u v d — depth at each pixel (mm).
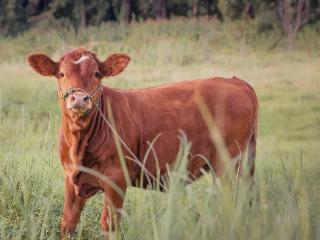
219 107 16672
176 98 16344
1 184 16203
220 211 9320
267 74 52219
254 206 9250
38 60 14664
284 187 9477
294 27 76000
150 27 78625
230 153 16953
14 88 42500
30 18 86562
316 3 77938
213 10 89438
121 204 14586
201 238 9164
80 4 86938
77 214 14758
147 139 15547
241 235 8602
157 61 60500
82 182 14578
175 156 15961
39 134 27953
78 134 14195
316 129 32188
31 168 16969
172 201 8922
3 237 13266
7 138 25875
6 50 73000
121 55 14828
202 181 17766
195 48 66812
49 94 40594
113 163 14617
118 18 88062
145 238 9641
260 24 76312
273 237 8500
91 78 14133
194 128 16219
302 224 8609
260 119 34781
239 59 61094
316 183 9102
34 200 14820
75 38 78438
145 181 15719
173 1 90500
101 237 14586
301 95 41812
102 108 14594
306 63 58875
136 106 15555
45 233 13969
